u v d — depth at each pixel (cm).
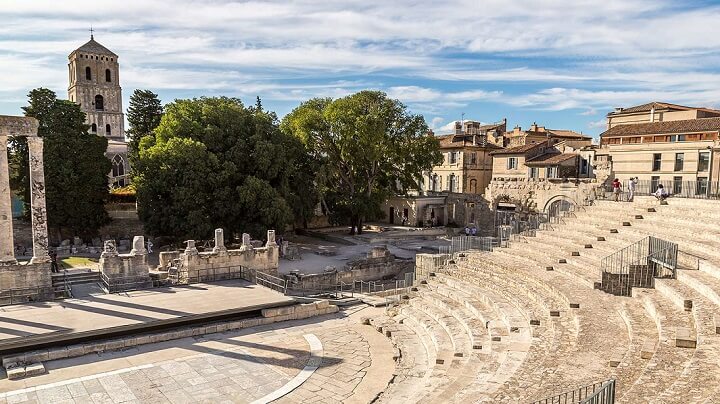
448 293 2895
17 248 4938
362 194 6262
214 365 2197
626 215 3338
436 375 1900
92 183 5131
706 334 1457
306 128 6141
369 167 6519
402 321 2781
